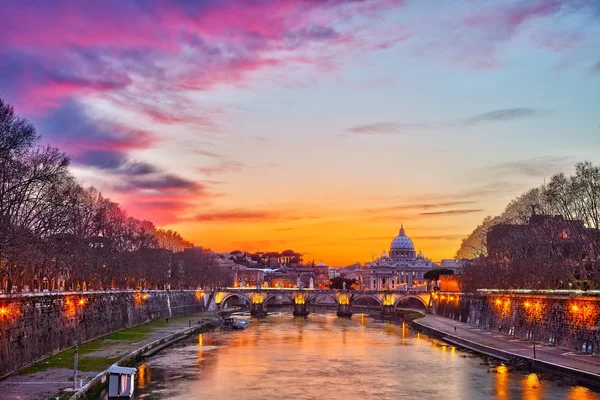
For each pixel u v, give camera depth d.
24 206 129.00
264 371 142.25
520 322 192.12
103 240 195.75
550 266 174.38
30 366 118.56
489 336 198.00
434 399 113.81
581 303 150.50
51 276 152.00
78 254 155.12
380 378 134.12
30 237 121.62
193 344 193.12
